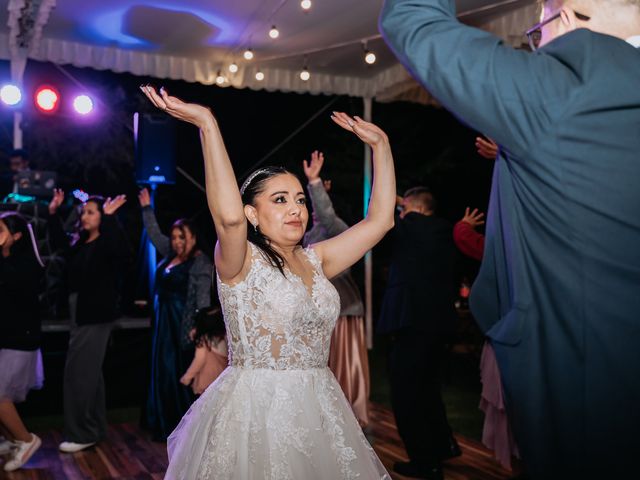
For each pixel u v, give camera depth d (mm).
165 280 5020
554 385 1131
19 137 6664
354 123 2070
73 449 4695
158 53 6883
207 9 5660
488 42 1158
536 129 1117
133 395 6168
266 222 2131
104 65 6730
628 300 1083
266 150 9203
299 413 1946
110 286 4766
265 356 1998
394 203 2170
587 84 1096
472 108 1154
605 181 1093
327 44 6590
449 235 4238
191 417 2100
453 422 5402
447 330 4117
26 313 4344
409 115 11211
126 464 4438
